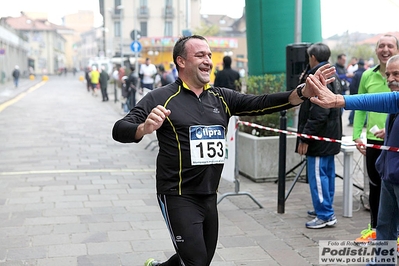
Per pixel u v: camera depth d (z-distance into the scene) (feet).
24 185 22.68
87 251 14.56
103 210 18.76
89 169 26.61
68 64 416.26
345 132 40.22
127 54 174.40
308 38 29.73
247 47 31.73
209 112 9.82
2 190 21.70
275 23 29.35
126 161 29.19
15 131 42.09
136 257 14.17
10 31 180.75
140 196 20.97
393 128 11.30
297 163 23.54
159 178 9.86
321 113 15.48
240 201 20.25
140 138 9.12
